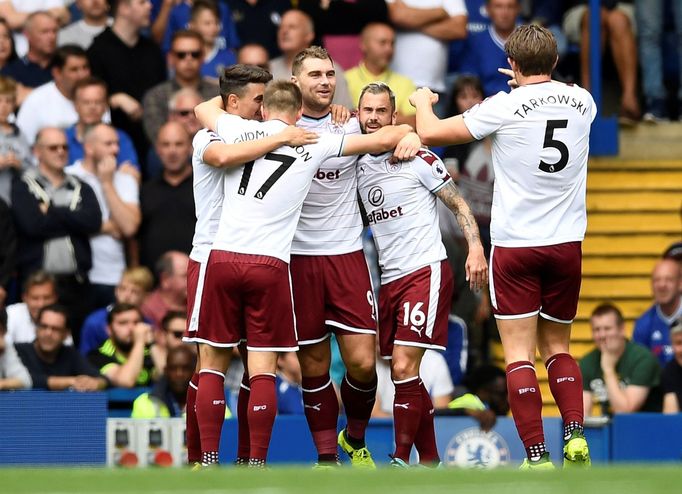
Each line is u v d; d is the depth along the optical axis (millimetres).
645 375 38906
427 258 28828
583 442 26953
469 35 47125
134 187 43062
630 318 46375
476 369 38875
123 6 45000
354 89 44625
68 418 35250
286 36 44719
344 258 28906
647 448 36031
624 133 49531
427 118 27859
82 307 41844
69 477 20766
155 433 35406
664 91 49812
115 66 44875
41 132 41938
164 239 42438
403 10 45781
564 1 49594
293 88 28094
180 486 19641
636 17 49625
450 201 28797
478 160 44000
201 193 28781
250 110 29062
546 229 27156
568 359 27766
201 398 27797
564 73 49438
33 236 41438
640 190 48688
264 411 27391
